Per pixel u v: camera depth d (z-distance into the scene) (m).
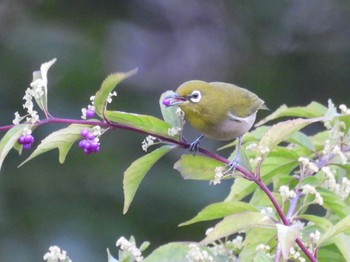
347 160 5.93
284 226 4.60
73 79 15.27
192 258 5.09
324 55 16.67
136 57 16.56
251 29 16.95
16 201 14.28
